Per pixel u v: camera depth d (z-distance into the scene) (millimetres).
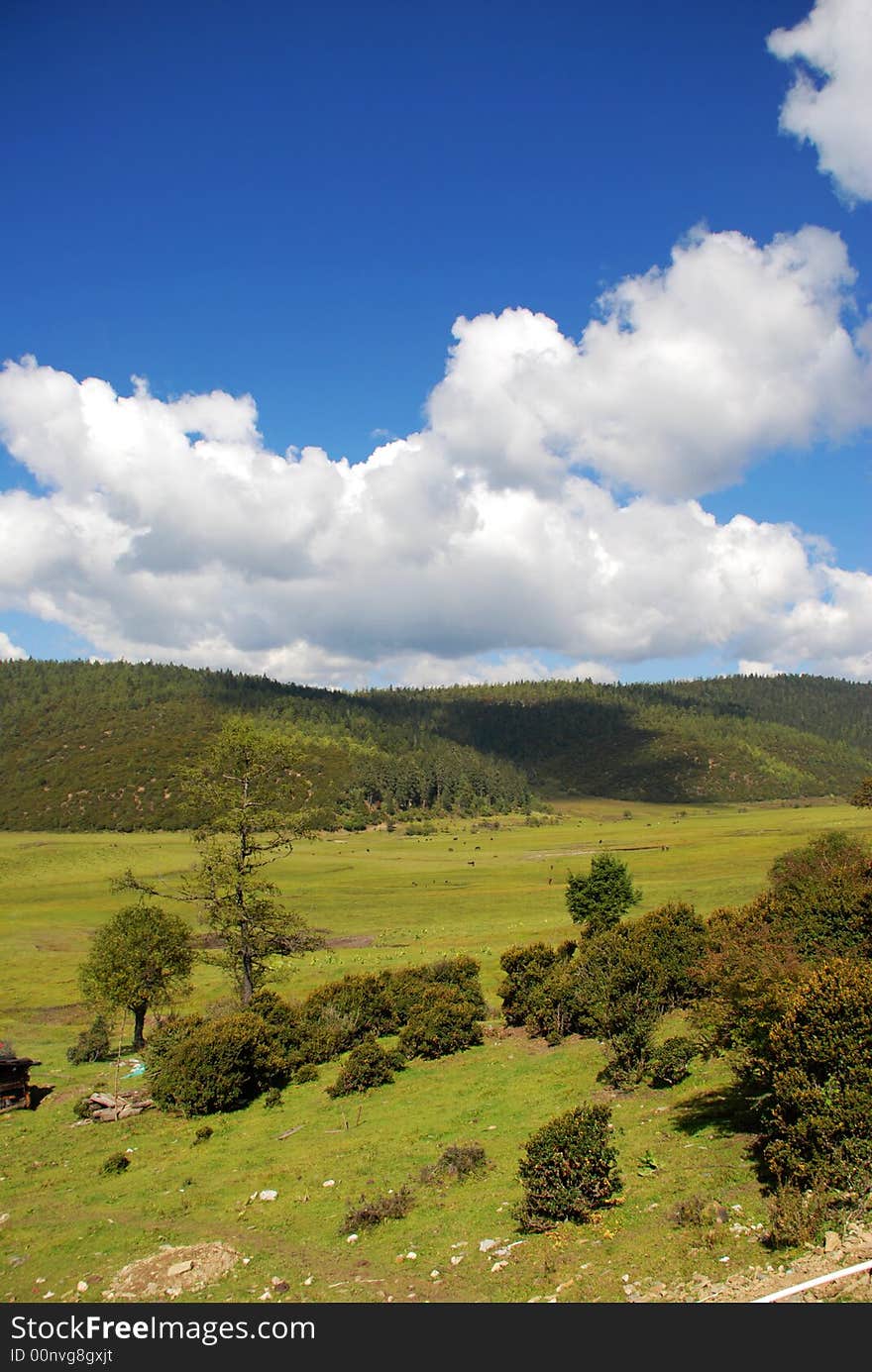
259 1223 17844
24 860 135625
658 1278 12281
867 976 14695
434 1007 34969
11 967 69125
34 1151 27016
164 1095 29969
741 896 72688
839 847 49094
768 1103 18297
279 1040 35125
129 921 44906
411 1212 17281
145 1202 20547
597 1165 15727
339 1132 24406
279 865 140000
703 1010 19359
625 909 61500
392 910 90938
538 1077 27172
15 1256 17703
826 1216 12305
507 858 143500
